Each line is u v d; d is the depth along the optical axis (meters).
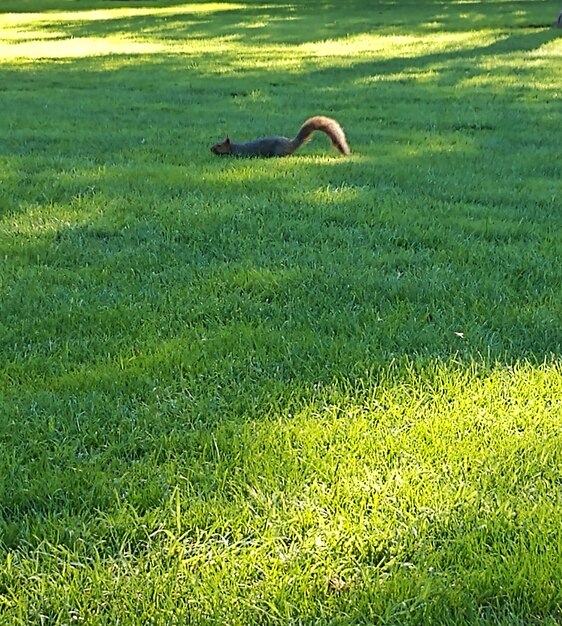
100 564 2.90
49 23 32.69
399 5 36.50
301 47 22.64
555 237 6.49
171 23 30.92
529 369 4.23
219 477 3.37
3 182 8.33
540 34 23.86
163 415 3.85
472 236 6.55
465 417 3.76
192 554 2.97
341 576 2.85
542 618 2.66
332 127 9.67
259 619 2.67
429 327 4.75
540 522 3.05
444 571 2.85
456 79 16.14
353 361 4.32
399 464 3.43
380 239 6.47
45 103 14.20
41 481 3.33
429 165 9.14
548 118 11.95
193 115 12.77
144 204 7.48
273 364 4.33
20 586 2.81
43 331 4.77
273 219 6.96
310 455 3.48
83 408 3.90
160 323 4.89
